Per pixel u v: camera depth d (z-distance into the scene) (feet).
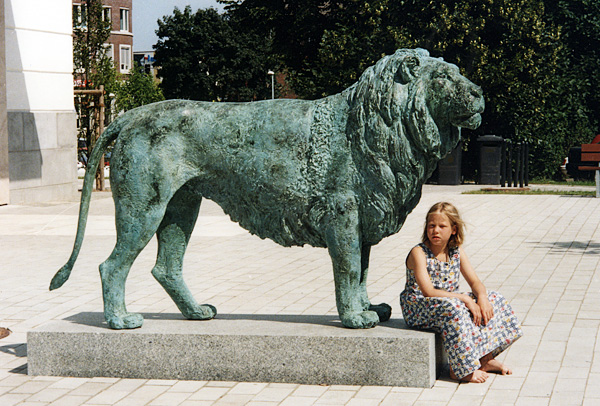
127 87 158.10
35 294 28.09
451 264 18.12
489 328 17.94
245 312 24.52
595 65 101.24
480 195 68.08
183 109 18.48
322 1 91.40
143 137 18.33
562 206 58.13
